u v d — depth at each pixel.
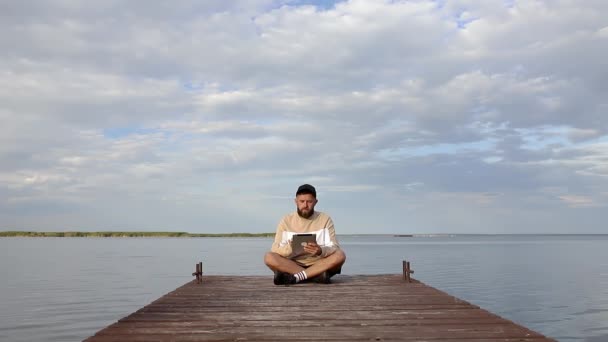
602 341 8.12
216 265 24.89
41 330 8.52
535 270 22.64
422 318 4.61
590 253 44.00
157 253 41.88
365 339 3.75
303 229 7.68
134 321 4.48
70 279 17.50
